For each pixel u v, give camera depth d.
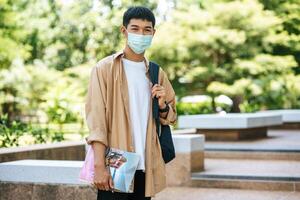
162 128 3.79
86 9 25.20
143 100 3.67
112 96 3.63
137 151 3.61
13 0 21.95
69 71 22.61
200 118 12.02
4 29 19.80
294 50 24.17
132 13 3.59
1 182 5.76
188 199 7.00
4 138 8.84
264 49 23.80
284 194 7.42
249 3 21.69
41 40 24.91
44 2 25.17
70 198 5.55
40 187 5.65
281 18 24.05
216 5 21.52
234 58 22.33
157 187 3.67
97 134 3.52
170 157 3.77
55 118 12.79
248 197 7.18
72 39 25.08
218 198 7.09
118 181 3.49
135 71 3.69
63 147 7.68
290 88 23.19
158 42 21.48
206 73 21.83
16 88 21.12
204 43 21.33
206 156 10.49
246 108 23.56
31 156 7.06
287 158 10.06
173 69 22.12
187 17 21.75
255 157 10.23
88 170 3.58
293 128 15.69
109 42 24.56
